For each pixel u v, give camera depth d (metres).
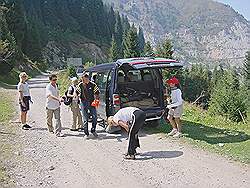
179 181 7.45
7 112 17.39
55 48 133.12
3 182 7.52
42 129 13.24
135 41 76.12
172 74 12.31
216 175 7.77
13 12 80.12
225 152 9.57
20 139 11.53
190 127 13.30
